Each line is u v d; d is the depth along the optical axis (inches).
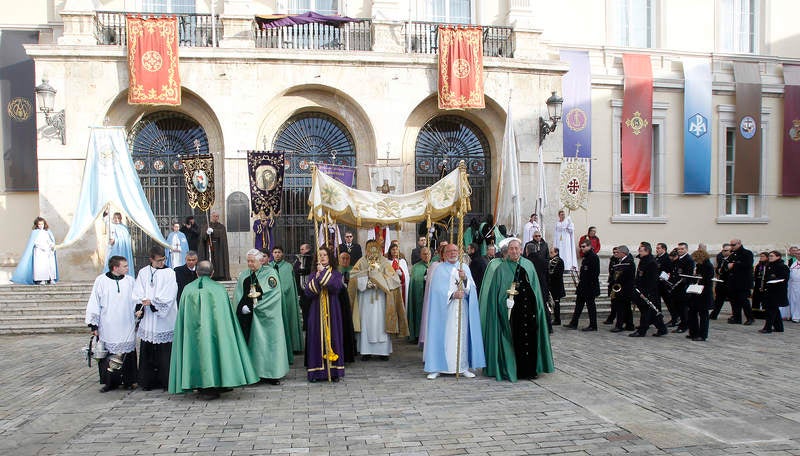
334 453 211.0
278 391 305.0
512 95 674.2
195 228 591.8
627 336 467.8
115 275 307.1
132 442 224.5
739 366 354.9
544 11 767.1
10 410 269.7
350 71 644.1
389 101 650.8
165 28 601.0
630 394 290.8
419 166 697.0
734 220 806.5
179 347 287.7
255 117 626.8
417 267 445.7
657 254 516.1
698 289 442.0
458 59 644.1
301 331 421.7
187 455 210.2
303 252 446.3
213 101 621.3
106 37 639.8
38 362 378.0
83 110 604.1
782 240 820.0
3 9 661.9
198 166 548.1
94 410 269.9
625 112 756.6
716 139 805.2
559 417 253.3
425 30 677.3
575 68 737.0
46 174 599.2
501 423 245.1
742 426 238.5
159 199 649.6
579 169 669.9
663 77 780.6
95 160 532.7
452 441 223.1
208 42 647.8
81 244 603.8
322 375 324.5
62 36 617.6
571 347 418.9
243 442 223.6
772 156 820.6
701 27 812.0
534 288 331.0
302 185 672.4
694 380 319.3
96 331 301.3
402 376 339.3
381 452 211.9
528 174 677.9
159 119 652.1
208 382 279.1
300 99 655.1
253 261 315.0
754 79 802.2
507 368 325.1
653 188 792.9
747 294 534.9
